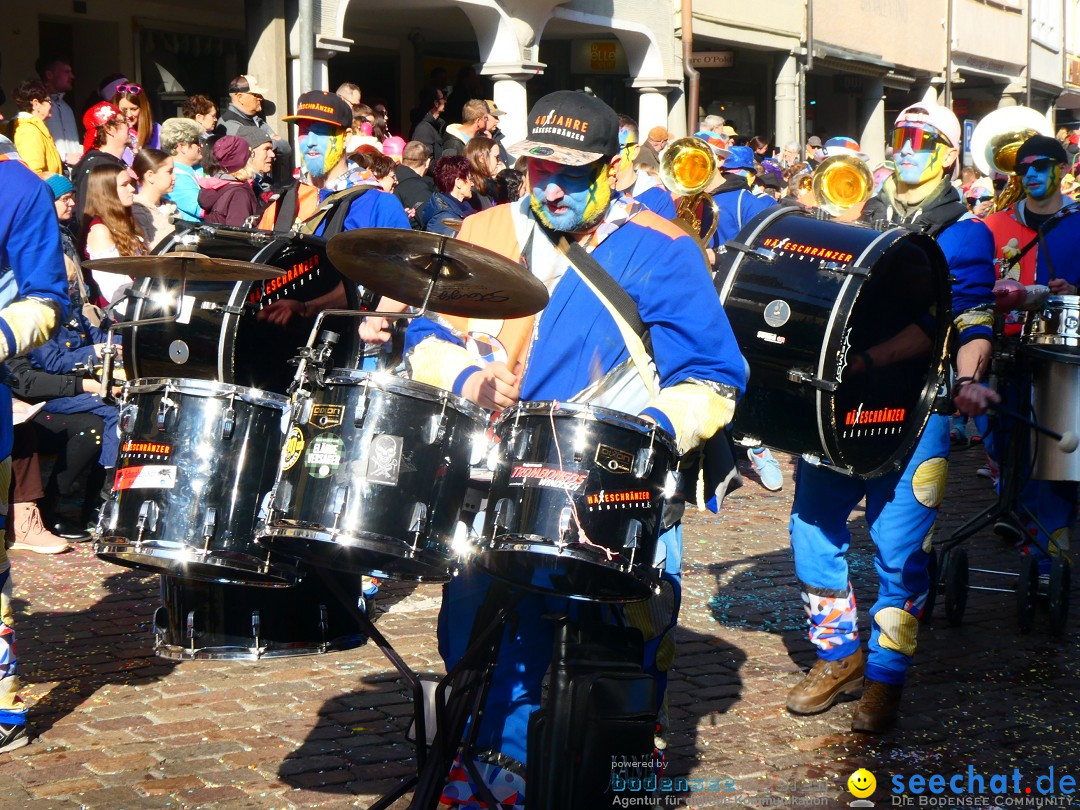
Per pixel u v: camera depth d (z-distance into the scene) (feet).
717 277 14.17
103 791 13.07
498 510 9.70
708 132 24.41
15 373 21.08
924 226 15.94
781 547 23.94
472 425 10.14
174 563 11.15
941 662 17.93
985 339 15.44
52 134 31.78
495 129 37.81
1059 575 19.06
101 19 40.22
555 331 10.82
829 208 17.69
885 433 14.25
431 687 10.96
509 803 10.51
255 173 30.04
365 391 9.78
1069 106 125.70
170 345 14.57
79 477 23.13
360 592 12.01
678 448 10.28
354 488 9.71
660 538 11.09
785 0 65.82
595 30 54.03
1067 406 19.11
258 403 11.10
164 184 26.32
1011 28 99.45
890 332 13.98
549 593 9.97
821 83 79.87
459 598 11.05
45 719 14.92
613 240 10.89
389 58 53.72
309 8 38.37
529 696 10.69
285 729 14.73
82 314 21.97
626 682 10.00
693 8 59.00
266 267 12.37
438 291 10.41
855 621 16.06
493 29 46.65
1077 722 15.74
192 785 13.24
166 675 16.40
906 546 15.08
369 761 13.91
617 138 10.73
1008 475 19.90
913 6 82.38
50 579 20.66
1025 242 21.84
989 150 27.17
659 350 10.78
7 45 37.60
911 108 16.11
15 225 12.87
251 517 11.07
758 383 13.85
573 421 9.56
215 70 44.93
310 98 17.63
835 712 15.78
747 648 18.12
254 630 11.53
